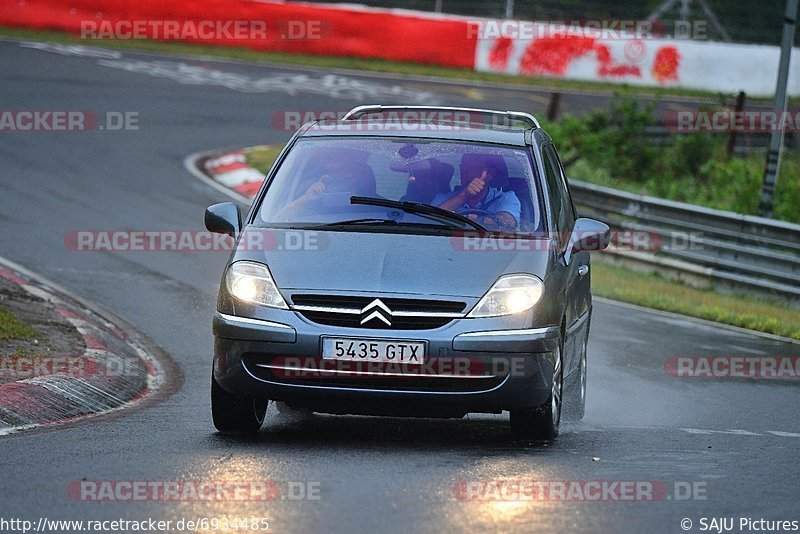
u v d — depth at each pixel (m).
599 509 18.36
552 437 25.61
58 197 65.12
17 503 18.02
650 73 130.75
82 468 20.70
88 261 51.62
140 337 40.22
